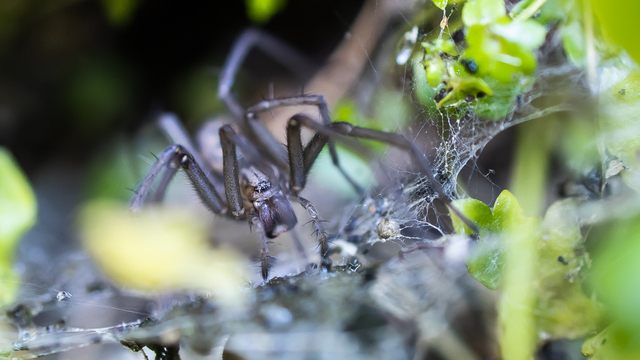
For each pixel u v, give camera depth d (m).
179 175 0.21
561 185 0.19
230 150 0.20
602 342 0.18
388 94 0.21
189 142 0.22
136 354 0.19
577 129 0.19
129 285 0.20
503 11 0.19
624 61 0.19
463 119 0.20
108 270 0.21
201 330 0.19
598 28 0.19
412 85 0.20
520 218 0.19
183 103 0.24
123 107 0.24
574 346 0.18
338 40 0.22
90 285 0.21
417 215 0.20
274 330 0.19
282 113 0.22
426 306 0.19
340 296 0.19
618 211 0.19
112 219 0.21
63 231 0.22
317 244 0.20
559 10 0.19
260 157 0.20
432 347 0.19
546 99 0.19
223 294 0.19
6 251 0.20
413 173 0.20
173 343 0.19
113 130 0.24
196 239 0.21
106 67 0.24
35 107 0.24
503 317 0.19
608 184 0.19
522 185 0.20
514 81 0.19
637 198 0.19
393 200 0.20
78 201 0.23
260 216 0.20
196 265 0.20
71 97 0.24
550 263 0.18
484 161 0.20
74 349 0.19
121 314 0.20
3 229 0.20
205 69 0.24
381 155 0.20
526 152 0.20
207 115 0.23
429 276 0.20
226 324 0.19
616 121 0.19
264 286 0.19
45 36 0.24
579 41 0.19
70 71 0.24
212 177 0.22
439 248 0.19
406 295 0.19
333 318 0.19
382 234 0.19
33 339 0.19
